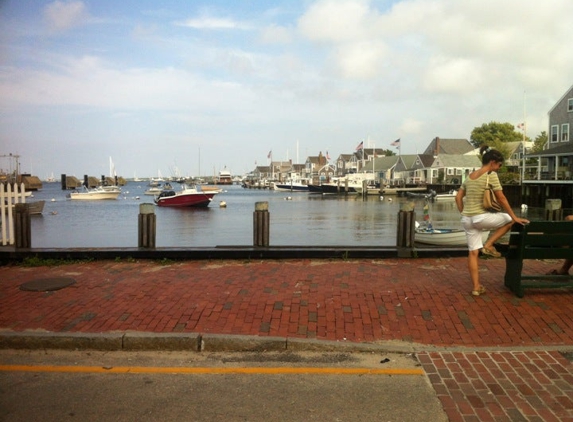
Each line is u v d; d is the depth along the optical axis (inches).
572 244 253.4
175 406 155.4
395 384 171.6
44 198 3245.6
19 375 179.5
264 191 4817.9
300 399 160.4
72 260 352.2
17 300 255.3
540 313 234.1
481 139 4030.5
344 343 203.2
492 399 159.6
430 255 351.9
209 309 239.5
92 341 204.2
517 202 2253.9
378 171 4384.8
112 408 153.9
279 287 275.3
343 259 348.2
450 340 209.2
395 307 242.5
